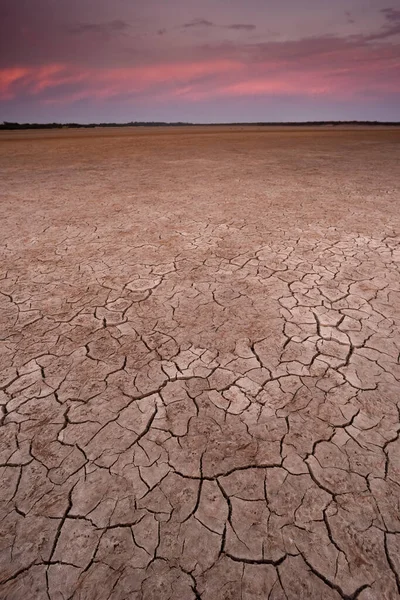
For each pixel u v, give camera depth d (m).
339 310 2.67
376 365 2.08
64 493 1.40
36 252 4.01
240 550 1.20
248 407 1.80
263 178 8.70
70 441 1.63
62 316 2.68
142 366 2.12
